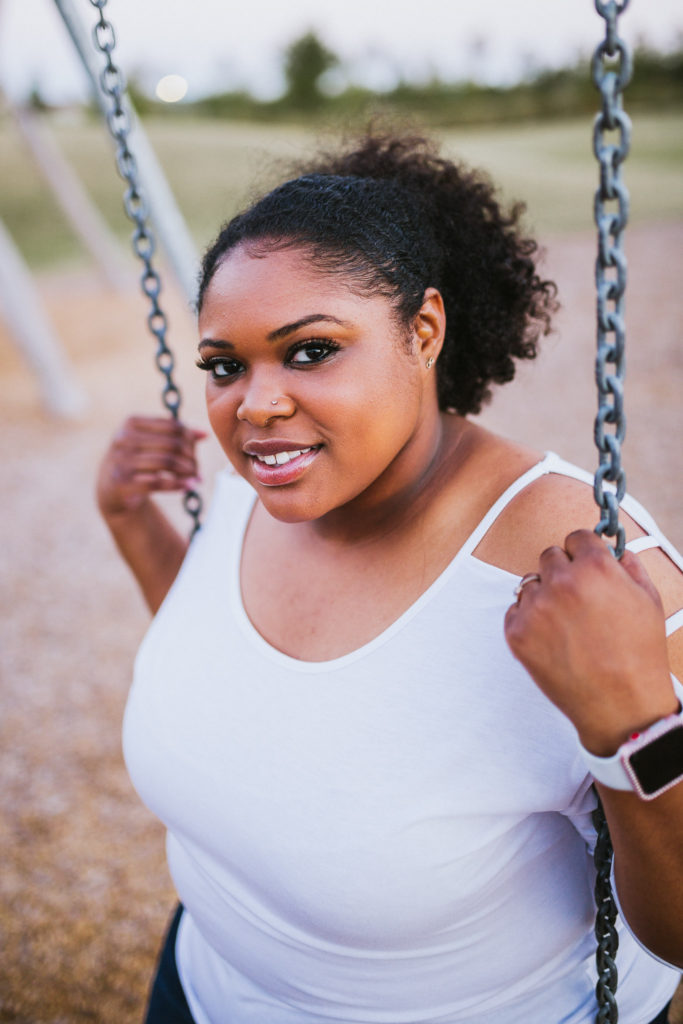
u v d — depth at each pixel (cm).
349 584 105
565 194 1421
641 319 775
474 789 92
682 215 1173
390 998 106
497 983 104
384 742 96
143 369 866
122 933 257
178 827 117
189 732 112
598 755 78
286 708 103
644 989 115
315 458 91
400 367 92
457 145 2212
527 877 100
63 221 1736
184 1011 140
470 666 94
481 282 117
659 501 472
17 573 495
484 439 105
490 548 96
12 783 323
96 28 132
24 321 723
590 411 607
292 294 86
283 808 101
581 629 76
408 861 94
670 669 85
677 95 2714
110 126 136
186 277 409
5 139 2423
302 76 3747
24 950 254
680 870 81
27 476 636
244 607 116
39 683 385
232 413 93
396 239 95
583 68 3131
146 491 158
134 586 462
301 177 100
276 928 109
